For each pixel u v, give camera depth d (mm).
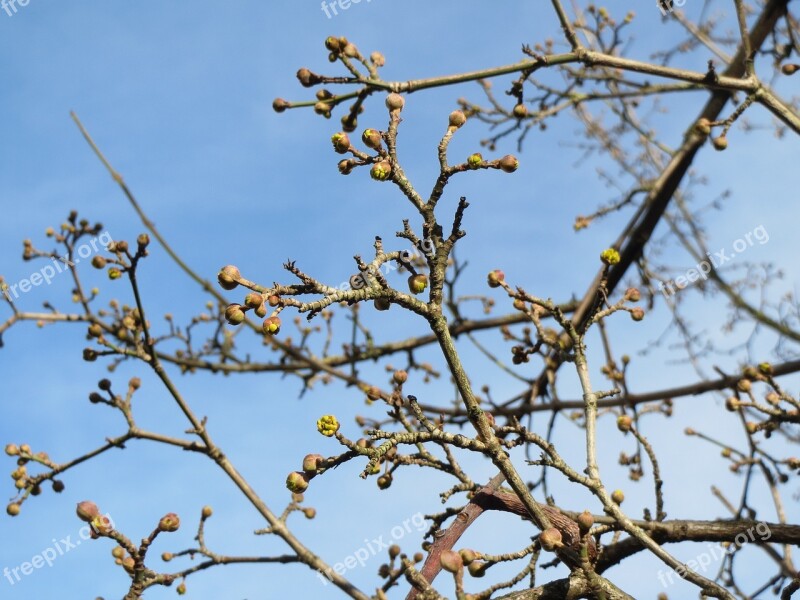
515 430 2938
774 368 5805
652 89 6406
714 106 5844
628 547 3576
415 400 2660
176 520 3322
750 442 4938
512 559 2691
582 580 2660
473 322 6426
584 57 4723
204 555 4055
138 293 4449
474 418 2678
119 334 5891
